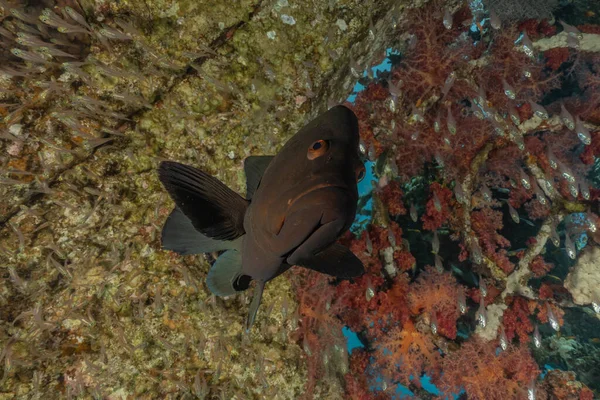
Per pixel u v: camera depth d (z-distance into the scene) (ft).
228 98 11.68
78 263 10.78
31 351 10.08
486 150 17.16
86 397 10.40
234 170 12.07
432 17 15.64
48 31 9.85
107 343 10.84
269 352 12.33
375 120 16.31
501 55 16.72
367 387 15.80
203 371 11.39
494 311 17.06
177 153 11.63
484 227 17.56
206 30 11.00
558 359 18.42
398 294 16.20
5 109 9.70
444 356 16.44
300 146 4.51
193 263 11.94
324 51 11.89
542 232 17.37
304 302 13.69
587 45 17.85
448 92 16.74
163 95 11.33
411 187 19.08
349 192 4.25
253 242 5.45
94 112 10.55
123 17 10.46
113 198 11.02
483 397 15.67
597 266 16.88
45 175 10.12
